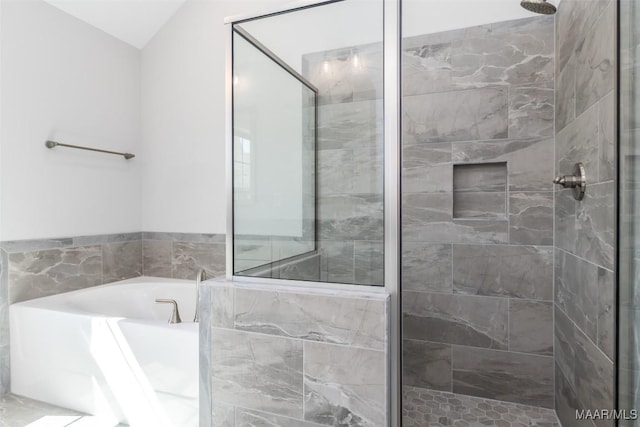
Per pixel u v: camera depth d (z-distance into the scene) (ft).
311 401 4.83
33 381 6.75
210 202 9.25
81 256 8.36
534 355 6.69
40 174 7.57
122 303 8.49
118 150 9.31
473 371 7.08
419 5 7.26
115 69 9.23
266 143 5.41
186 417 5.55
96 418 6.14
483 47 6.88
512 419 6.29
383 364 4.48
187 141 9.46
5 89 6.99
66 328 6.43
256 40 5.46
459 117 7.04
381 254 4.76
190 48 9.38
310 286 5.10
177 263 9.59
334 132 4.99
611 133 4.02
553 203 6.52
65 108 8.07
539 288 6.63
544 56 6.51
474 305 7.05
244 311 5.16
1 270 6.89
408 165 7.39
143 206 9.89
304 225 5.15
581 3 5.11
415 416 6.40
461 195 7.25
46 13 7.69
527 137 6.64
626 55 3.61
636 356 3.47
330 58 5.00
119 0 8.46
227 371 5.27
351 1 4.88
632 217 3.53
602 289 4.30
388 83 4.71
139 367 5.85
